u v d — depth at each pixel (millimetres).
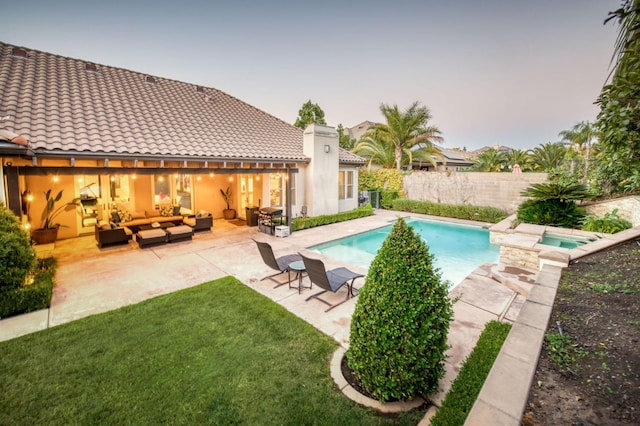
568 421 2107
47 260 7734
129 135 8539
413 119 20375
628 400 2250
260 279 6898
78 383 3508
